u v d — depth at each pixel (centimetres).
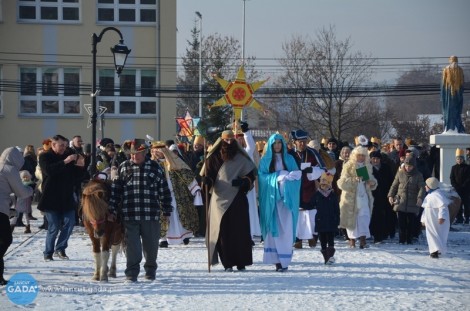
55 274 1278
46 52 4272
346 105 5884
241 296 1076
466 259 1546
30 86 4256
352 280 1225
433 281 1227
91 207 1139
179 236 1647
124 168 1188
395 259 1485
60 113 4281
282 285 1170
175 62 4319
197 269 1332
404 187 1792
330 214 1391
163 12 4284
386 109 7519
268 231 1311
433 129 7631
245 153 1298
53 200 1439
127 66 4297
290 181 1300
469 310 999
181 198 1647
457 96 2495
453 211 1681
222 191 1294
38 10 4272
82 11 4275
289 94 5603
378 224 1830
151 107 4344
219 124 4634
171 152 1650
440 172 2495
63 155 1452
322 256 1518
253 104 1551
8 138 4250
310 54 5578
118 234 1227
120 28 4300
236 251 1303
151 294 1088
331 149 2017
